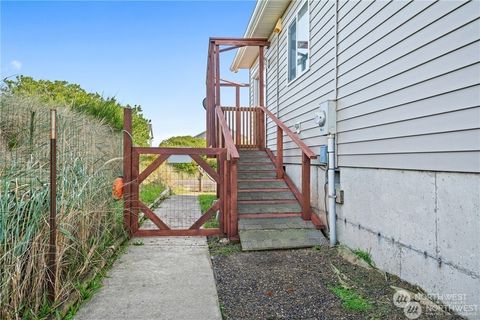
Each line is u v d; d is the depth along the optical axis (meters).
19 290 2.22
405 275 2.92
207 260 3.71
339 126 4.17
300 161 5.69
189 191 11.63
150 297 2.72
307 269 3.39
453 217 2.38
